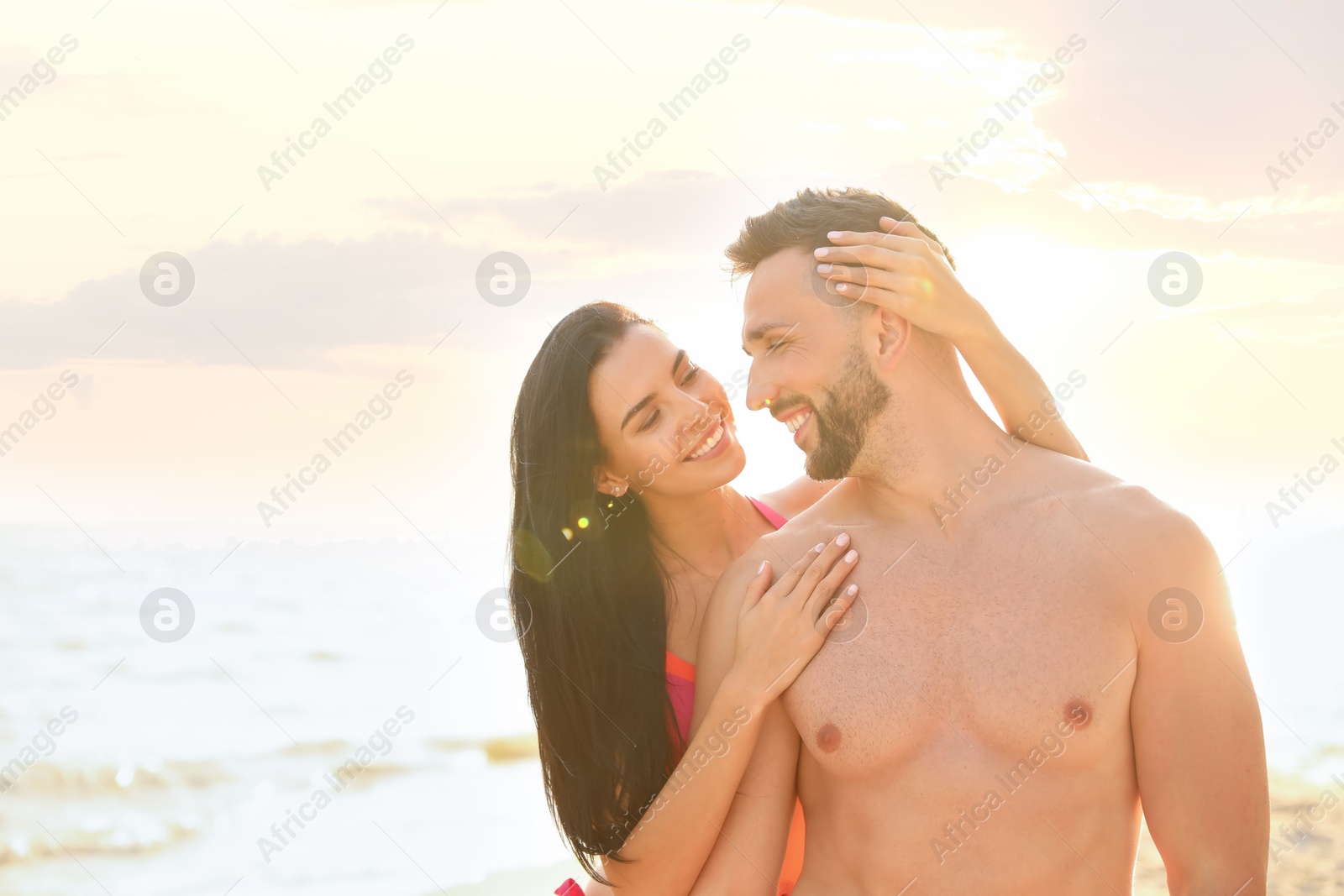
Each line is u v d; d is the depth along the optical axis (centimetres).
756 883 233
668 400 305
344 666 1562
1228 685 188
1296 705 1170
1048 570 204
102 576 2162
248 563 2180
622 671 312
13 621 1839
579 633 314
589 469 316
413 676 1509
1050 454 220
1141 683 194
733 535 332
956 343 229
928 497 221
